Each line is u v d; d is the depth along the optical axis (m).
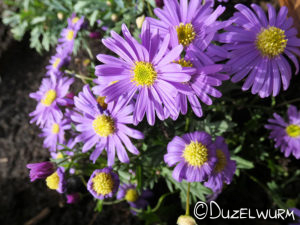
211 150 0.09
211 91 0.07
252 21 0.08
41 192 0.18
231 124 0.11
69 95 0.12
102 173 0.09
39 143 0.19
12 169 0.18
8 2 0.20
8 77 0.21
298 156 0.12
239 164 0.12
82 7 0.16
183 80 0.07
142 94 0.08
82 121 0.10
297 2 0.11
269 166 0.14
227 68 0.08
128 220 0.16
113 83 0.08
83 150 0.10
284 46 0.08
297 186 0.14
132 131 0.09
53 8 0.19
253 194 0.15
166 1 0.08
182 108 0.07
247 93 0.14
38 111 0.12
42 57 0.21
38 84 0.20
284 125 0.12
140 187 0.11
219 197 0.15
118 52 0.07
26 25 0.19
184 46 0.08
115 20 0.13
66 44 0.14
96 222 0.16
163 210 0.14
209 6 0.08
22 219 0.17
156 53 0.07
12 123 0.20
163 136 0.10
